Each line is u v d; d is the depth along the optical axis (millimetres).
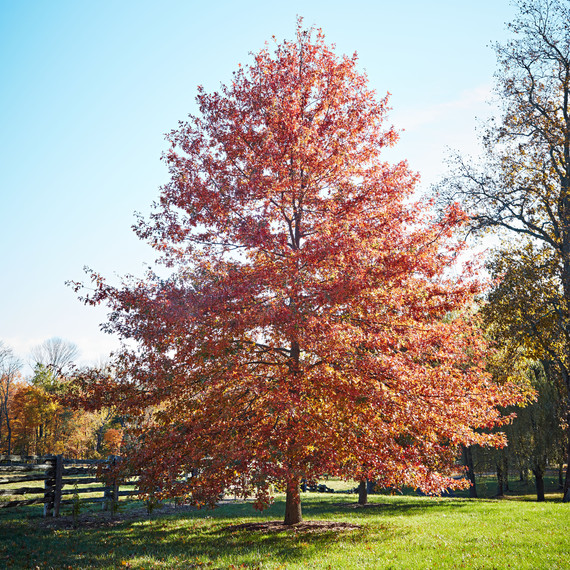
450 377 11281
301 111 12938
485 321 21141
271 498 10148
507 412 29781
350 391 9945
